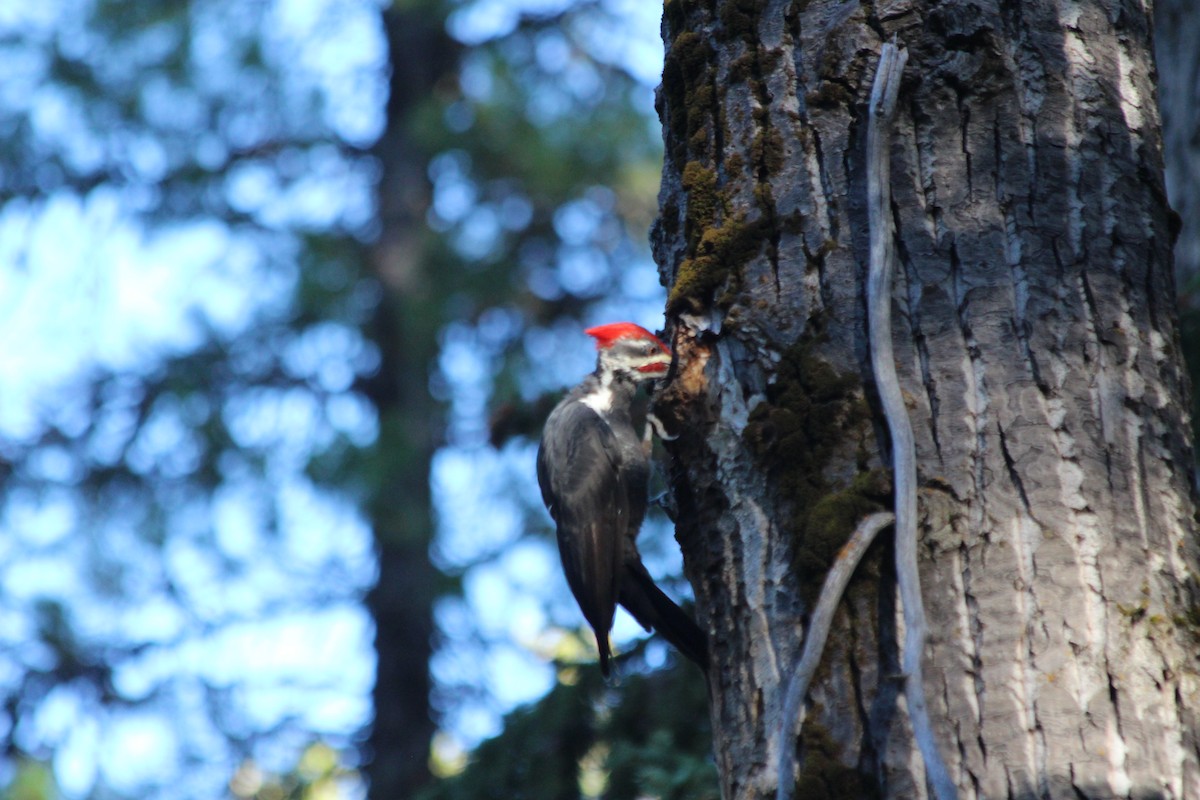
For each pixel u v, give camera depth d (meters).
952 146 6.25
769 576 6.04
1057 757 5.23
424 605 24.16
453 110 23.67
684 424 6.61
